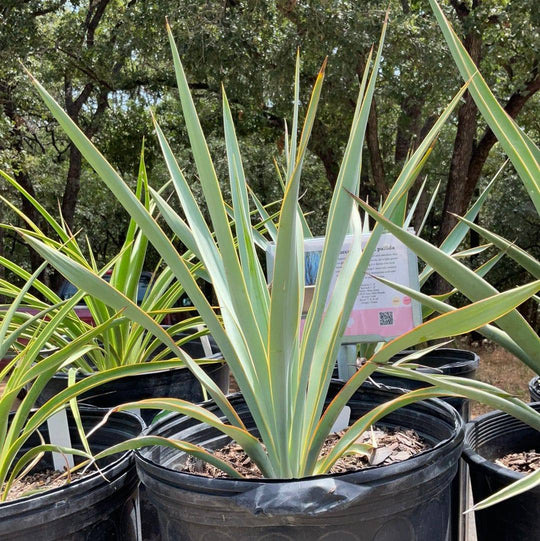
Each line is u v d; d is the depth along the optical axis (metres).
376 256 1.59
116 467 1.20
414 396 1.13
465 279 1.01
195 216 1.26
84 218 14.63
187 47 6.09
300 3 5.76
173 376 1.95
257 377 1.17
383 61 6.22
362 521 0.98
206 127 9.27
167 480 1.04
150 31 6.89
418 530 1.06
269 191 12.41
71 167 10.82
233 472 1.17
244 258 1.28
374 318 1.58
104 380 1.24
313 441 1.15
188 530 1.04
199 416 1.08
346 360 1.81
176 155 10.85
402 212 2.08
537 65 6.59
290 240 0.95
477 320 0.89
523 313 10.71
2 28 7.59
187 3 6.09
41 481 1.48
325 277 1.16
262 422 1.16
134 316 1.02
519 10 5.80
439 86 6.07
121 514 1.25
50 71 9.38
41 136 13.39
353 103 6.86
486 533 1.29
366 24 5.70
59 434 1.40
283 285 0.98
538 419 1.12
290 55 5.89
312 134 7.92
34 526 1.05
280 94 6.32
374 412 1.17
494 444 1.49
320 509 0.94
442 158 9.08
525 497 1.16
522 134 1.14
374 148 7.36
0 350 1.27
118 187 1.00
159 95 8.92
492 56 6.58
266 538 0.98
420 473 1.02
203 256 1.18
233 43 6.02
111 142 10.92
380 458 1.29
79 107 10.27
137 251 2.11
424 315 2.08
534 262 1.18
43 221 12.95
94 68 9.01
